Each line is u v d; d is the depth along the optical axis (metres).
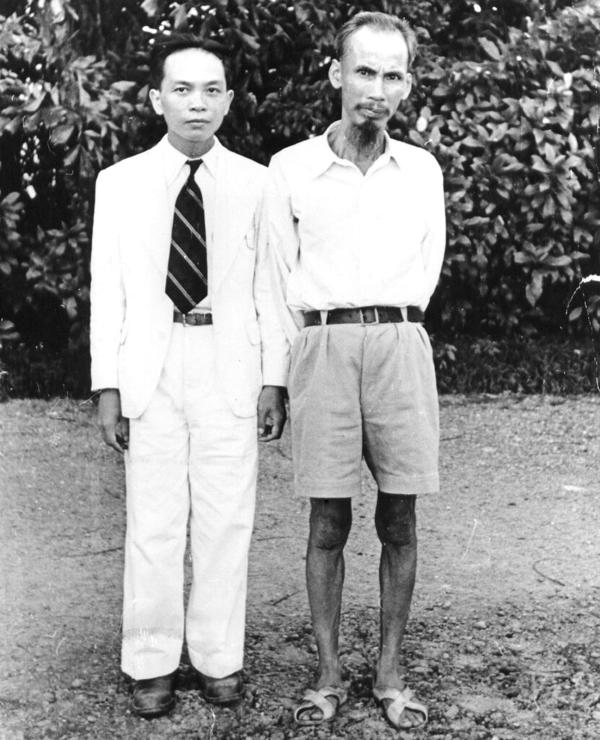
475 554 3.93
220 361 2.66
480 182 5.92
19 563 3.74
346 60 2.56
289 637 3.21
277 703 2.79
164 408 2.66
